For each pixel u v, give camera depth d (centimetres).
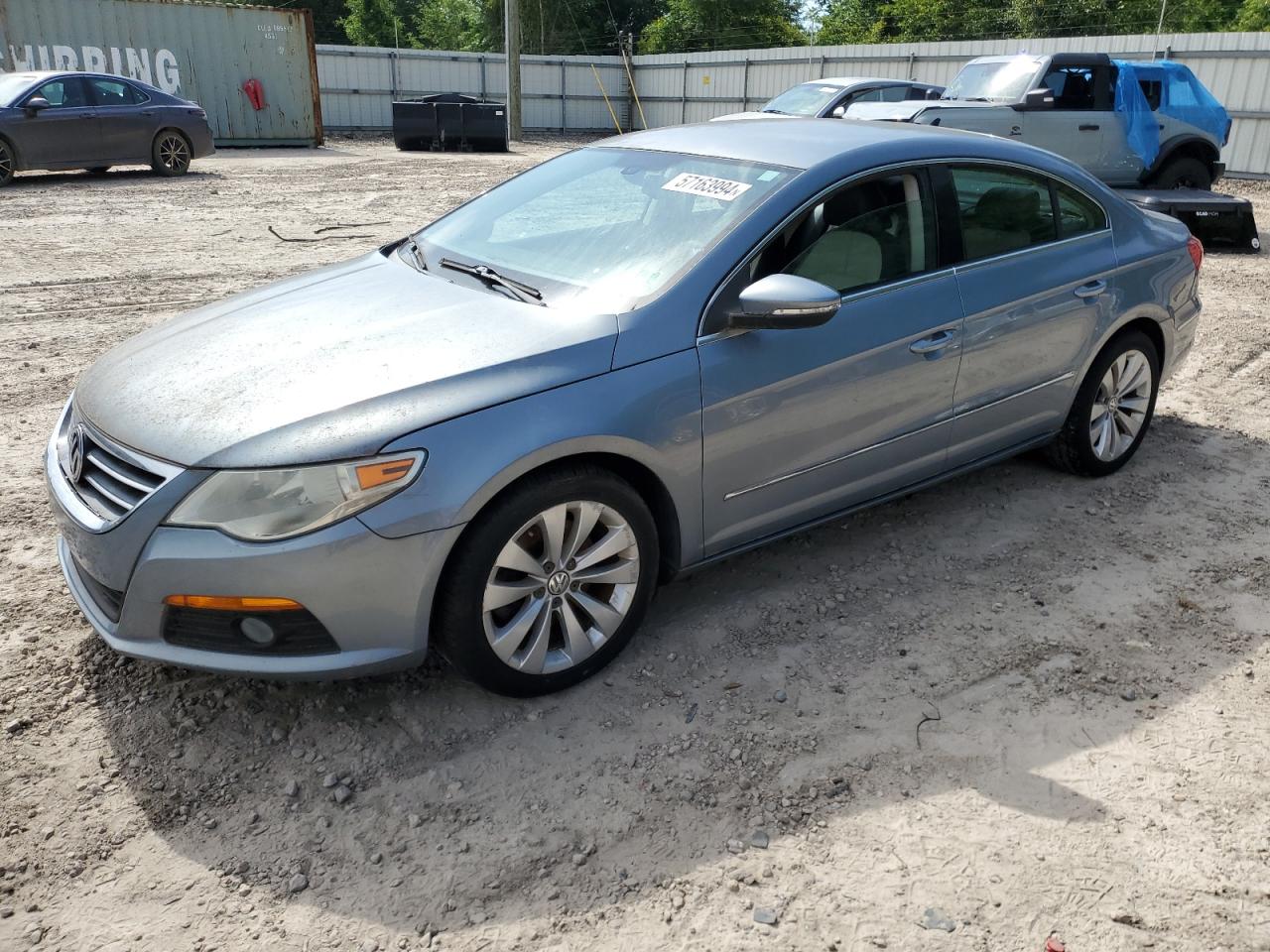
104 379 318
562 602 302
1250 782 279
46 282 841
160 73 2111
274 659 269
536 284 340
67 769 277
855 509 380
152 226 1122
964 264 386
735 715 305
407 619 273
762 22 4716
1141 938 229
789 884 243
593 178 398
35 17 1945
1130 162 1230
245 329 329
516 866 248
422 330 312
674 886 242
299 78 2295
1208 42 1923
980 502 455
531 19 5038
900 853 252
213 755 284
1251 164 1922
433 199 1391
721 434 320
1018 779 279
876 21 4331
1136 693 318
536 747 290
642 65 3297
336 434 263
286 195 1404
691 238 336
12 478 461
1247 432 555
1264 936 230
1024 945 226
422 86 3078
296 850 252
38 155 1448
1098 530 431
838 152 362
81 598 299
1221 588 385
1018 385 414
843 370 345
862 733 297
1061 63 1191
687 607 364
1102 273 434
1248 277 968
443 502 268
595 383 294
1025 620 360
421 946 225
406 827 260
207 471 262
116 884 241
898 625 355
